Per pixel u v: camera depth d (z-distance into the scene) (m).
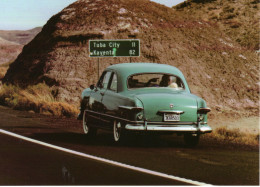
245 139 13.74
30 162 9.02
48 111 21.81
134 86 12.00
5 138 12.41
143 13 52.34
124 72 12.07
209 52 49.94
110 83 12.52
